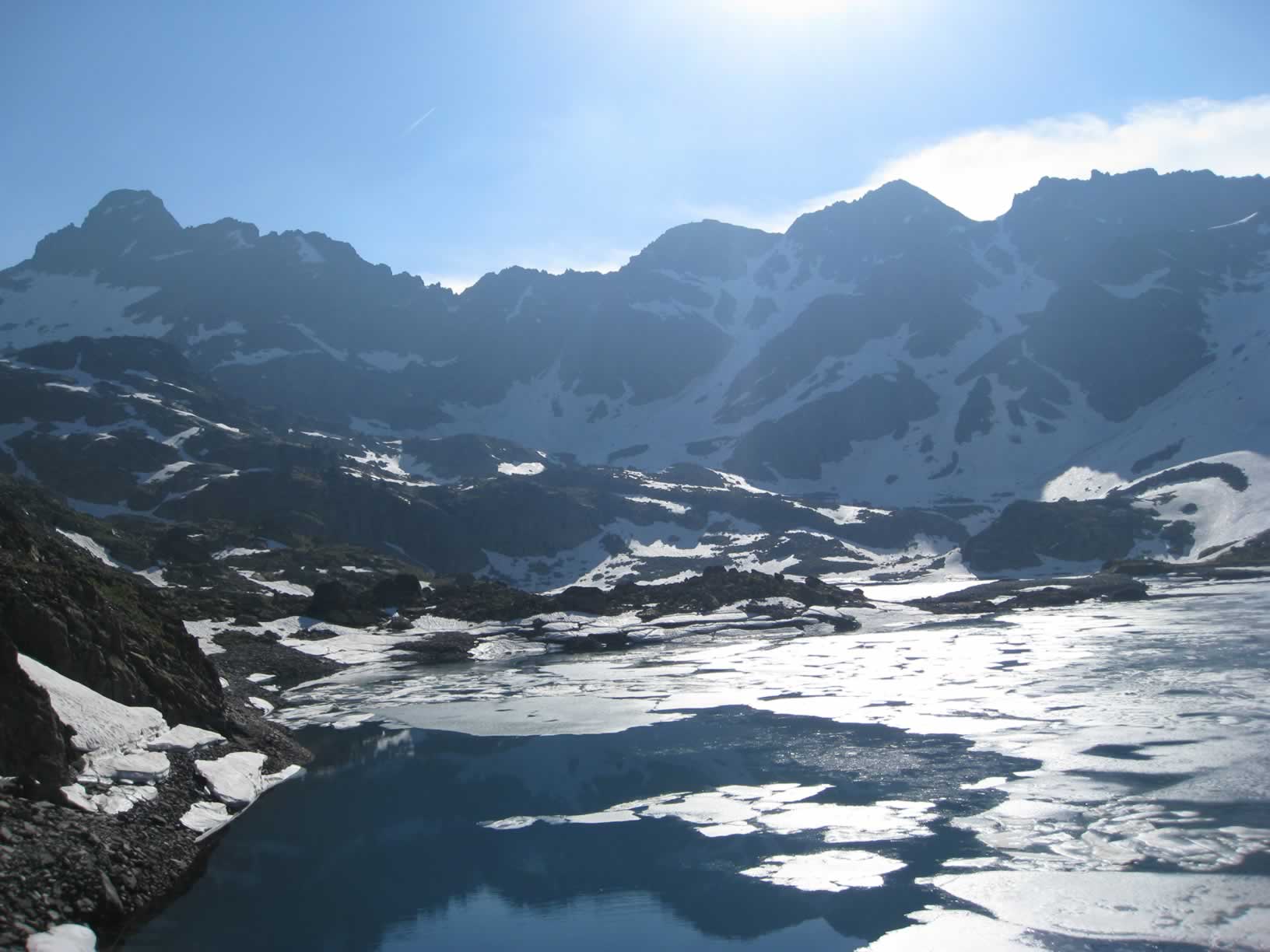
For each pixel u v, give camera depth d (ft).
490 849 82.69
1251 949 56.75
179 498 545.44
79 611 96.48
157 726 96.84
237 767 98.94
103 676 95.91
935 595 374.22
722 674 175.73
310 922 68.39
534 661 216.54
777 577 326.85
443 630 264.72
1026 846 74.79
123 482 558.97
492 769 109.91
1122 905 63.26
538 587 571.69
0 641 73.61
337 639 239.91
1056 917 62.28
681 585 314.35
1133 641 185.88
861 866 73.67
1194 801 81.87
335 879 76.23
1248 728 104.99
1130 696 126.72
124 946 63.41
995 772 95.04
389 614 283.38
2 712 72.84
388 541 571.69
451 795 99.40
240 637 223.92
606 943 63.98
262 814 92.43
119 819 76.95
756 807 90.07
